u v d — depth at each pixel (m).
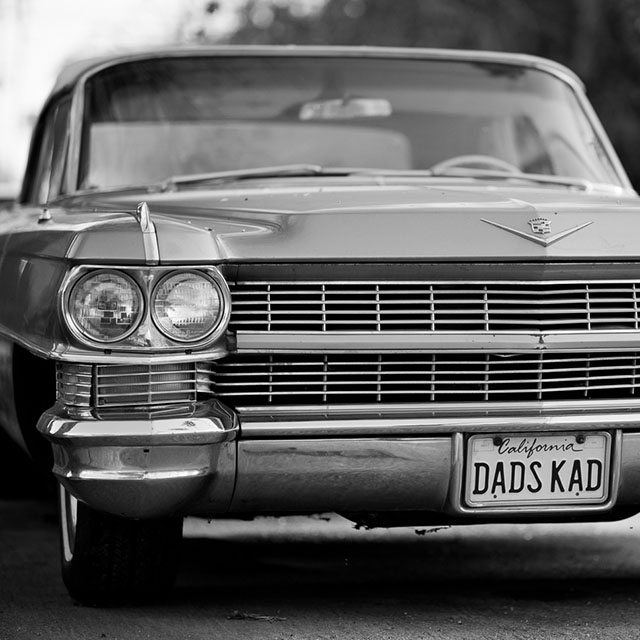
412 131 9.88
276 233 7.18
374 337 7.05
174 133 9.60
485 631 7.12
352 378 7.11
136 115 9.67
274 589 8.23
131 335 6.79
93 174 9.47
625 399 7.24
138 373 6.84
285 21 29.22
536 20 29.75
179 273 6.86
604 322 7.26
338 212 7.27
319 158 9.59
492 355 7.19
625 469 7.21
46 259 7.17
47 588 8.16
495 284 7.20
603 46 29.75
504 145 9.98
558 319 7.22
